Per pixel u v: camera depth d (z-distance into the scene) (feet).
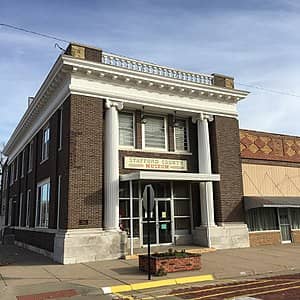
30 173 83.92
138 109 63.62
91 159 55.16
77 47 57.00
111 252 53.31
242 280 37.55
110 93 58.39
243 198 67.87
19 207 94.89
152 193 38.78
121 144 61.77
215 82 69.10
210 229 62.59
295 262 47.57
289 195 75.15
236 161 68.54
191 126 69.00
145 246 61.11
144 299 30.14
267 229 71.05
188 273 39.99
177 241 64.28
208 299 29.09
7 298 31.30
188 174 59.31
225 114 69.31
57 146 61.31
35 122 81.30
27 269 46.09
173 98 64.44
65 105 57.57
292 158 77.87
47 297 31.65
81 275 40.86
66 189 53.57
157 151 64.18
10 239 94.38
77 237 51.62
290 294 30.04
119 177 58.23
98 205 54.49
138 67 62.23
